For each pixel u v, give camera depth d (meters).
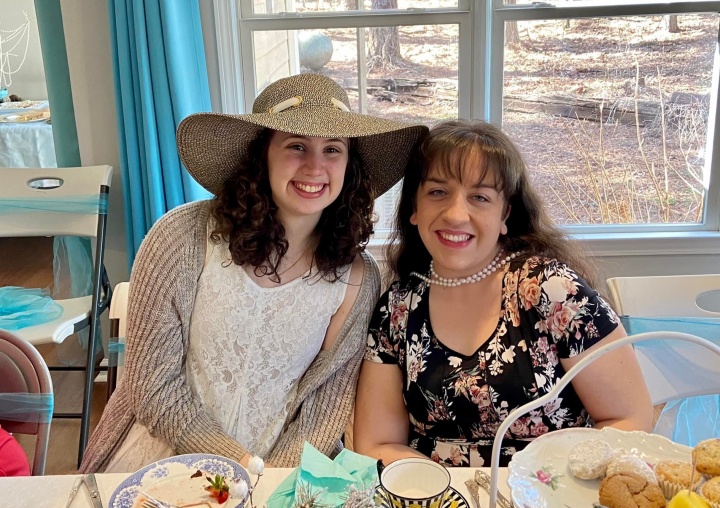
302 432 1.26
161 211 2.28
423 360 1.21
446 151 1.17
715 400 1.54
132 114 2.22
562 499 0.82
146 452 1.27
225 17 2.30
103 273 2.41
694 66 2.33
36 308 2.21
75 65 2.33
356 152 1.31
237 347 1.27
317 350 1.33
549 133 2.44
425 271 1.30
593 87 2.38
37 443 1.26
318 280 1.28
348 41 2.39
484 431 1.19
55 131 2.61
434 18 2.32
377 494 0.87
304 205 1.18
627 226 2.48
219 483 0.91
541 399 0.76
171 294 1.22
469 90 2.38
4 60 4.91
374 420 1.27
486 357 1.17
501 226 1.24
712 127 2.37
